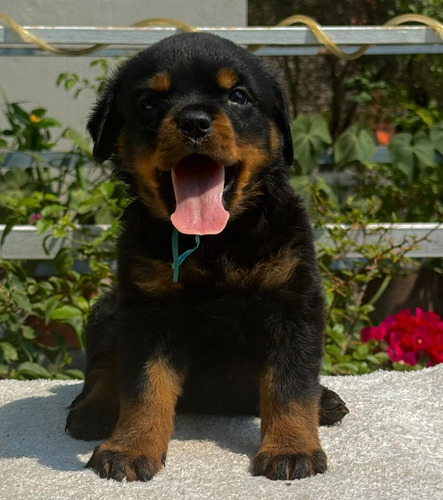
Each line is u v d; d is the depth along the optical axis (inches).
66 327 52.6
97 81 64.9
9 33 49.8
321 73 86.4
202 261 35.4
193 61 35.4
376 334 50.3
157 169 35.4
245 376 37.3
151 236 35.9
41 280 53.7
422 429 37.9
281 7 89.3
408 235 52.5
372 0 87.0
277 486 32.0
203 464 34.3
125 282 35.9
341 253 52.4
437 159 58.6
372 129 78.3
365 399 41.2
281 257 35.5
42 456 35.3
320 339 35.5
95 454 33.8
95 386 38.6
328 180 63.8
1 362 49.7
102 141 37.8
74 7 65.4
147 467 32.9
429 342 49.2
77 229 51.3
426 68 74.7
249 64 36.5
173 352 35.6
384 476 32.9
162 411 34.6
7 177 55.9
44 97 66.4
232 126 35.1
